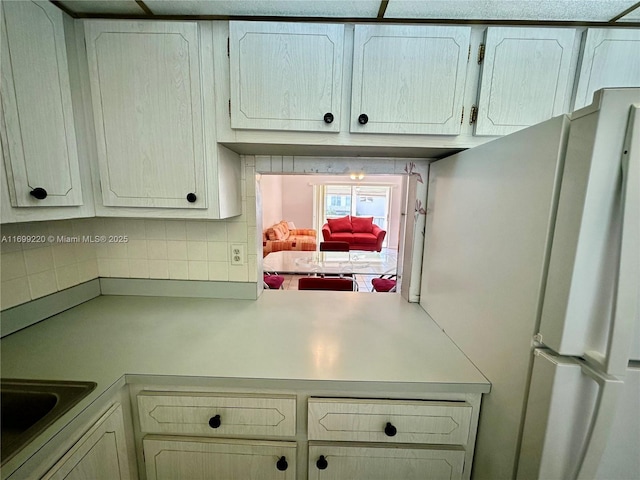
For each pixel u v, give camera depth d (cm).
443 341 108
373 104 96
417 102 96
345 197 797
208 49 95
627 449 60
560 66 92
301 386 85
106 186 102
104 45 94
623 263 50
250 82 95
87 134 99
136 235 143
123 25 93
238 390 88
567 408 58
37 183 83
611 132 49
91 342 103
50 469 63
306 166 137
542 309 62
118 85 97
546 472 62
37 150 83
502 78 94
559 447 60
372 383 84
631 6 82
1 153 75
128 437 89
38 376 83
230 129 99
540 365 61
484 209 85
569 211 54
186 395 88
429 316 131
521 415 68
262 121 97
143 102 97
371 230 712
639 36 91
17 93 77
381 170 137
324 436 89
